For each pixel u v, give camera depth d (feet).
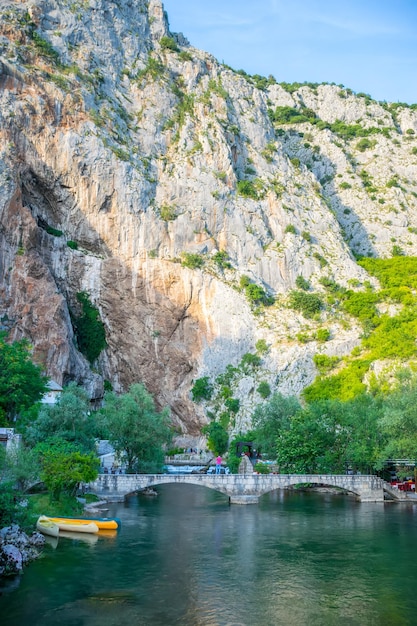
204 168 507.71
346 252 531.91
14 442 211.82
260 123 588.50
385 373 395.55
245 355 445.37
